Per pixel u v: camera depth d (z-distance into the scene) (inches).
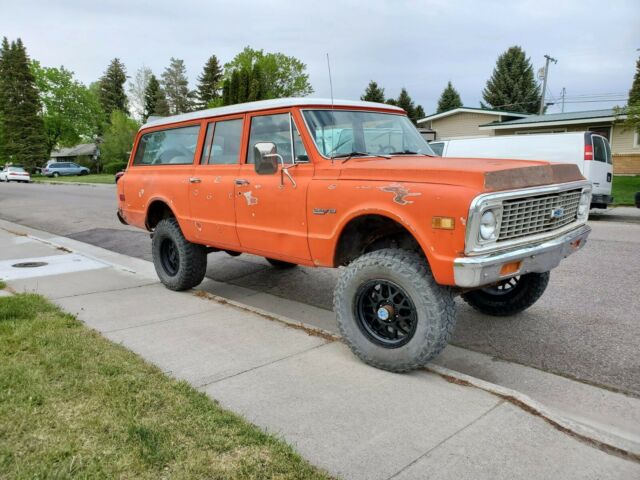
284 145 179.9
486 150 546.0
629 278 260.5
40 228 512.7
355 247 169.3
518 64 2274.9
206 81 2674.7
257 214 187.3
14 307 193.9
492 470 102.3
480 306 209.6
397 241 167.6
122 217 275.3
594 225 453.4
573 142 483.8
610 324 197.2
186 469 99.0
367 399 130.9
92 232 468.8
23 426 111.3
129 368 143.3
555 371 159.2
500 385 150.1
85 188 1208.2
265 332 181.0
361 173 154.6
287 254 179.0
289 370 148.7
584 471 102.7
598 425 127.3
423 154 191.3
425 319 140.7
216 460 102.2
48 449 103.5
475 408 126.1
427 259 140.7
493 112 1131.3
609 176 507.8
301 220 170.7
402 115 206.2
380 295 153.3
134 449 104.4
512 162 156.1
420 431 115.7
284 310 223.8
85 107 2669.8
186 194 221.6
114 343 164.6
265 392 134.6
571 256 315.9
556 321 201.9
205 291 243.1
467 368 162.4
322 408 126.1
